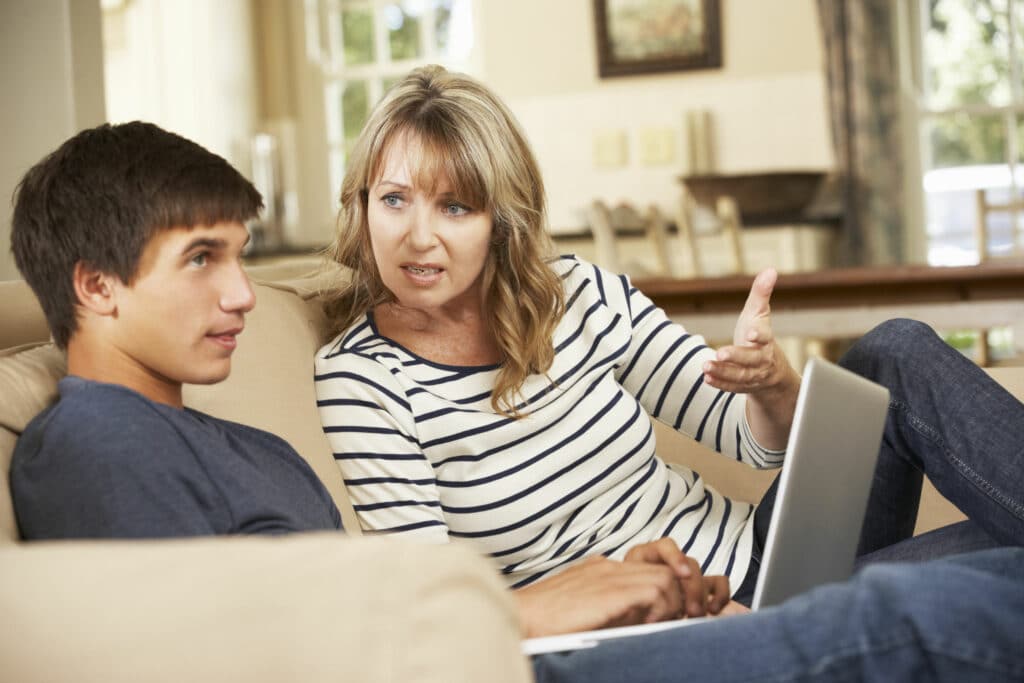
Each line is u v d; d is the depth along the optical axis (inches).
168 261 37.4
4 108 86.4
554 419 54.0
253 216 39.7
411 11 268.1
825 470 43.3
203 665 21.4
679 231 214.8
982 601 31.0
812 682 31.9
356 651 21.2
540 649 37.4
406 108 52.4
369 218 52.9
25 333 47.9
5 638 22.5
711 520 57.0
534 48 252.5
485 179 51.7
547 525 53.1
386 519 51.8
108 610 22.2
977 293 102.9
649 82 247.0
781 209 218.2
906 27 241.3
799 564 43.2
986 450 51.3
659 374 58.2
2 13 85.9
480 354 55.1
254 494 38.4
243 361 49.6
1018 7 238.7
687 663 33.9
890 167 228.4
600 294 58.1
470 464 52.7
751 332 48.8
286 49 270.5
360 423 52.1
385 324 55.5
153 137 38.3
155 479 35.5
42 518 35.2
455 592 22.2
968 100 241.6
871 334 55.7
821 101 238.2
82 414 36.0
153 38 248.2
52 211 37.7
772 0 239.8
